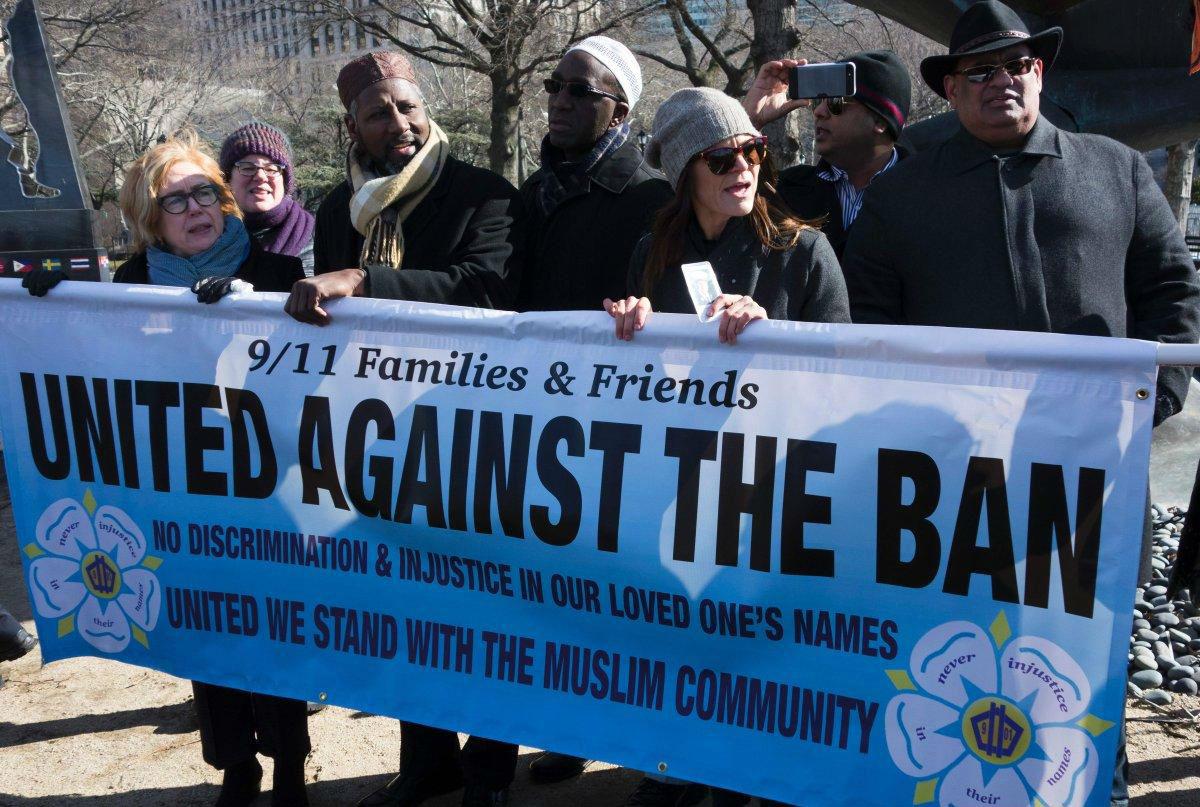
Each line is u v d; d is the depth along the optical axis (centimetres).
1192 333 253
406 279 282
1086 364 208
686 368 238
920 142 511
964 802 219
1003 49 249
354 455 269
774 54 1144
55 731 372
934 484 219
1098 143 261
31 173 763
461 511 259
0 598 524
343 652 274
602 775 333
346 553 272
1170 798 303
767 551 232
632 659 246
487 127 2952
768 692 234
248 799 310
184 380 285
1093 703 208
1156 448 605
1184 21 478
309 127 3297
